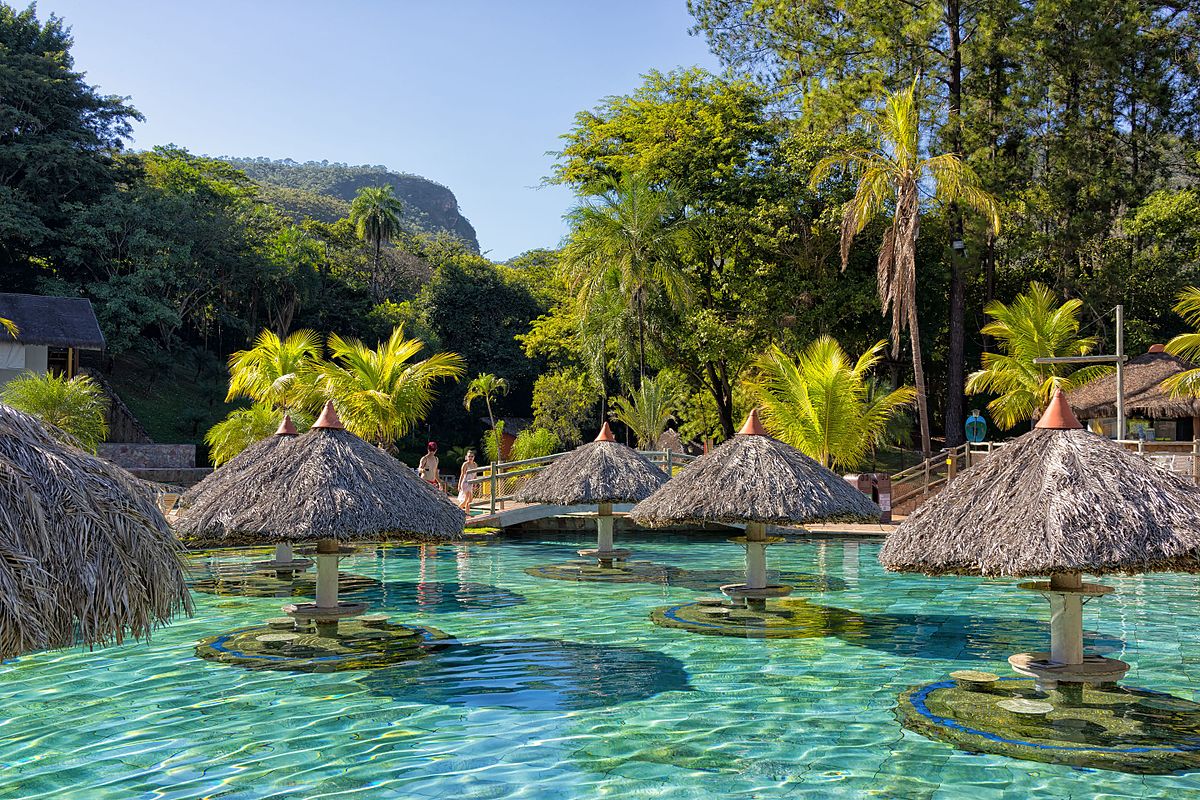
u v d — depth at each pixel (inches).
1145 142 1293.1
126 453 1360.7
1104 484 252.7
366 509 348.8
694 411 1389.0
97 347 1386.6
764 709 273.0
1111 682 296.5
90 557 171.2
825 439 876.6
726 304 1248.8
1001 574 257.0
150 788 208.2
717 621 413.7
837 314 1191.6
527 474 987.9
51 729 254.1
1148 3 1278.3
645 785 210.5
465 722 259.9
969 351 1438.2
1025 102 1203.9
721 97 1267.2
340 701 282.2
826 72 1295.5
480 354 2229.3
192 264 1884.8
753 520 417.4
